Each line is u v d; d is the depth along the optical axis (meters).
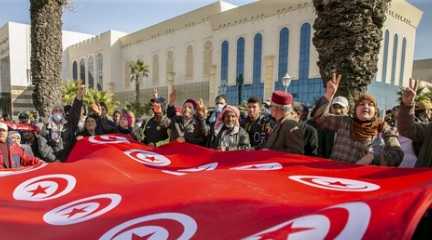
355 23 4.10
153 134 5.55
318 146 3.96
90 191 2.17
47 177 2.41
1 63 62.25
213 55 39.97
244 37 36.50
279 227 1.29
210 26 41.09
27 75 58.41
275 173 2.16
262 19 34.72
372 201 1.25
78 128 5.10
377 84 30.55
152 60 49.62
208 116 6.20
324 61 4.35
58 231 1.67
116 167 2.68
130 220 1.64
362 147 2.75
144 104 46.81
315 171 2.17
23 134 4.99
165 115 6.18
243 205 1.57
